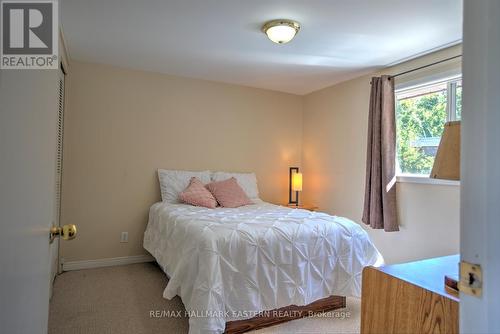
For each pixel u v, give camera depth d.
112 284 2.86
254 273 2.00
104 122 3.38
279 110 4.38
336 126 3.92
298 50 2.88
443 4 2.04
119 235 3.46
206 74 3.66
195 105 3.84
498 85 0.47
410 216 2.96
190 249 2.03
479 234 0.50
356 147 3.61
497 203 0.47
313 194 4.27
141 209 3.56
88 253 3.32
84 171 3.29
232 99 4.06
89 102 3.31
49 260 1.02
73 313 2.28
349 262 2.33
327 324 2.18
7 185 0.59
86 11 2.20
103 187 3.38
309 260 2.19
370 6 2.08
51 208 1.01
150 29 2.49
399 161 3.20
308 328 2.12
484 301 0.49
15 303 0.64
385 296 1.10
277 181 4.37
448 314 0.89
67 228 1.08
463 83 0.53
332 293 2.29
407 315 1.01
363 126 3.53
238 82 3.97
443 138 1.28
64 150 3.20
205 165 3.90
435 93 2.87
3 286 0.57
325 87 4.10
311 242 2.21
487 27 0.48
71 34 2.60
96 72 3.34
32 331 0.79
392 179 3.05
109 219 3.41
